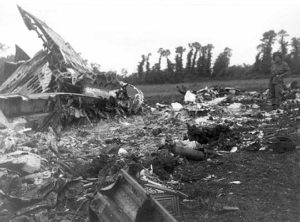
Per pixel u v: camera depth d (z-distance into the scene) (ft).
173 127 45.21
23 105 46.44
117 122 50.93
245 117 50.21
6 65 74.08
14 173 21.72
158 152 29.55
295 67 163.43
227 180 23.88
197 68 194.80
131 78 196.24
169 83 187.11
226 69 188.55
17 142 30.63
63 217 17.89
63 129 44.98
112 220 14.28
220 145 33.01
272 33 173.58
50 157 28.14
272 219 17.62
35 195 19.13
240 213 18.49
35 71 62.39
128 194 14.33
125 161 24.81
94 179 22.21
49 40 59.98
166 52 198.29
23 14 59.21
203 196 21.07
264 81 141.69
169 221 12.20
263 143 33.37
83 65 69.10
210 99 72.38
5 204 18.12
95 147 34.99
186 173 25.52
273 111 52.80
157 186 19.38
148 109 64.34
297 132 37.68
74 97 48.44
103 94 56.18
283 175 24.22
